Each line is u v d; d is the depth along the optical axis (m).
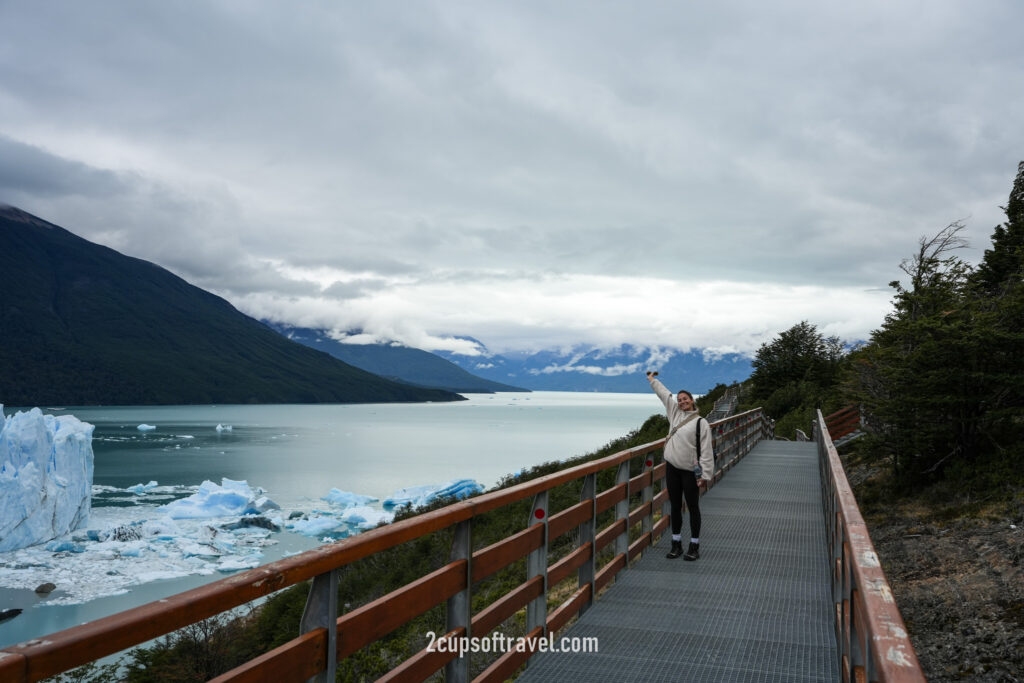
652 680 4.58
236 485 73.25
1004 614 8.32
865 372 18.59
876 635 1.52
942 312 15.93
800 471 16.31
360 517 60.97
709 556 8.12
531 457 113.75
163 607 1.91
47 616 34.91
